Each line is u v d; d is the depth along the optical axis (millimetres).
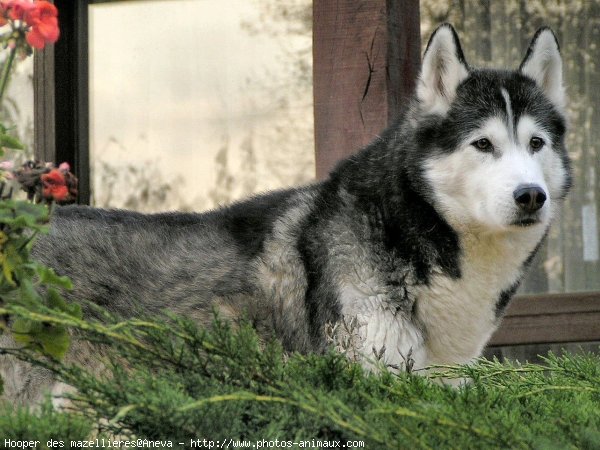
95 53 8617
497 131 4617
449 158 4664
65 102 8391
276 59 8625
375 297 4492
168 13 8719
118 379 2631
